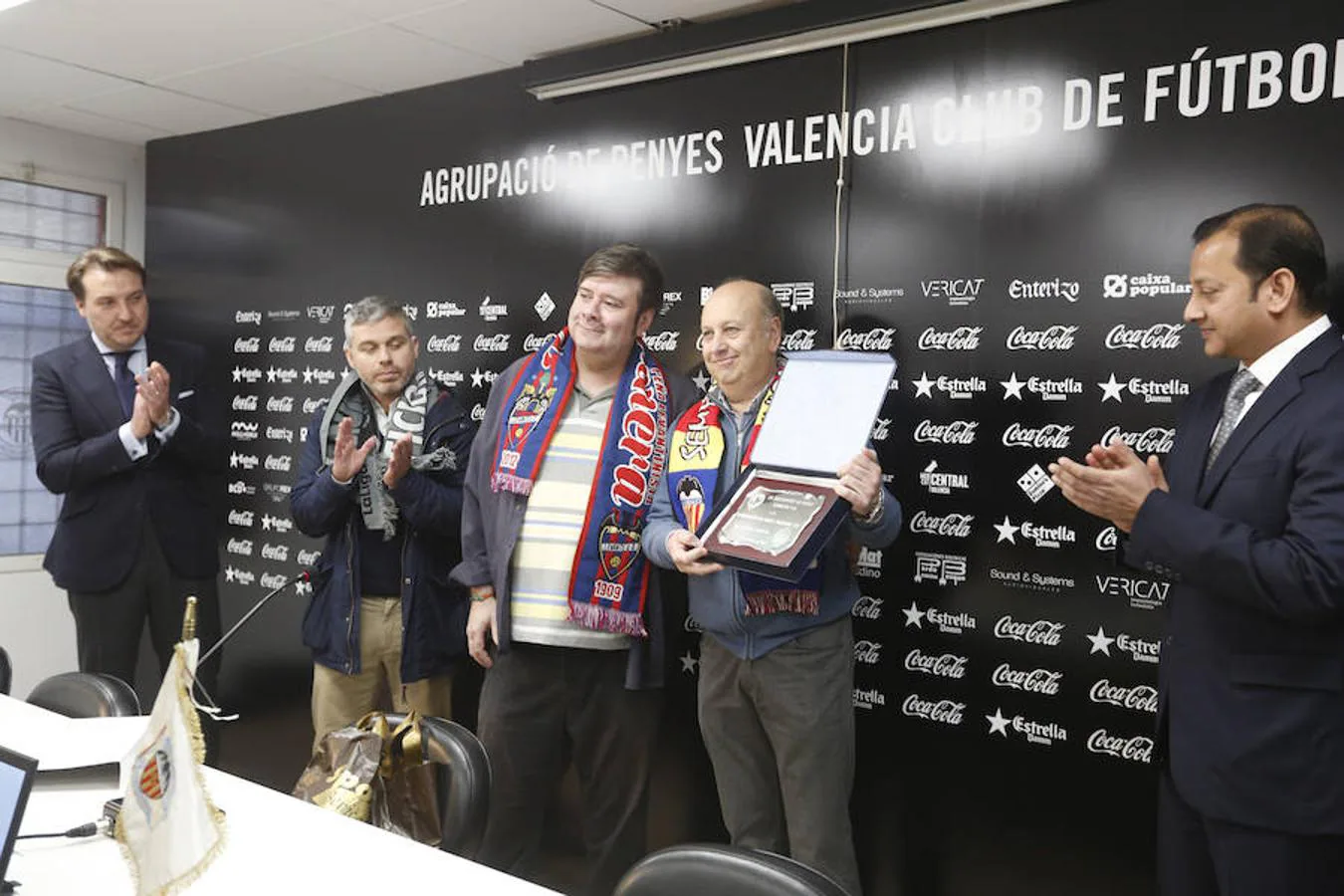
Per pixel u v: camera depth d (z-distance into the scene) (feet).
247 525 15.10
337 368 14.05
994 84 9.18
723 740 9.08
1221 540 6.25
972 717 9.36
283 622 14.61
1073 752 8.87
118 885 5.40
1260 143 8.02
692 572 8.43
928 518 9.58
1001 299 9.20
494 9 10.55
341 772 6.75
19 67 13.02
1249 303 6.59
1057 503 8.95
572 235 11.93
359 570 11.20
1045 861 8.99
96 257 13.03
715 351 9.03
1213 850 6.61
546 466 9.80
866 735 9.91
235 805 6.58
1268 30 7.98
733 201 10.73
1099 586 8.75
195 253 15.83
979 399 9.31
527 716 9.86
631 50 11.00
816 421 8.44
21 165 15.80
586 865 11.53
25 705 8.57
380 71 12.66
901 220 9.71
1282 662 6.32
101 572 13.14
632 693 9.79
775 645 8.59
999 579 9.23
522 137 12.33
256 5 10.76
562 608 9.60
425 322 13.24
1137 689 8.57
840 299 10.06
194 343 15.61
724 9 10.43
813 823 8.56
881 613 9.82
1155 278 8.48
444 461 10.96
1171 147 8.39
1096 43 8.70
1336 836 6.23
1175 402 8.41
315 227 14.37
